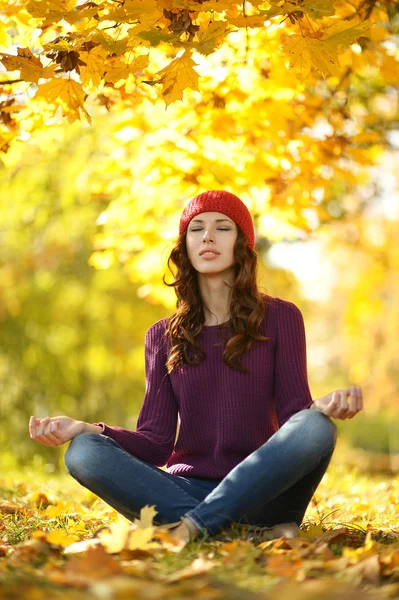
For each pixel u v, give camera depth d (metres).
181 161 5.56
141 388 13.52
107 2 3.78
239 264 3.70
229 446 3.44
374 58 5.37
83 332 13.18
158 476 3.12
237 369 3.49
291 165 5.79
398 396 15.29
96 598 2.01
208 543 2.82
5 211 10.54
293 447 2.99
